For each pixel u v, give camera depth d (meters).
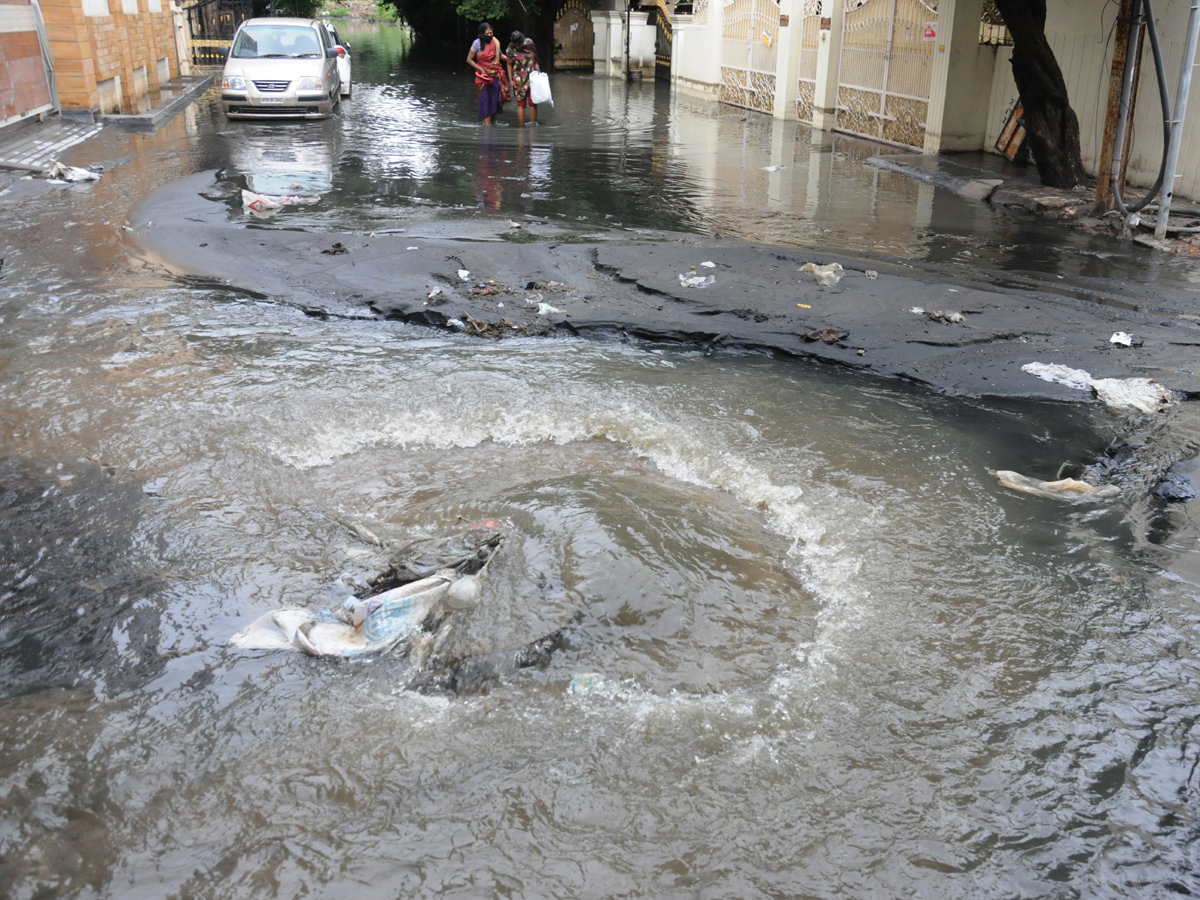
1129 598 3.76
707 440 5.05
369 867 2.49
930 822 2.68
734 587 3.64
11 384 5.50
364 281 7.53
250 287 7.47
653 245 8.57
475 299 7.14
